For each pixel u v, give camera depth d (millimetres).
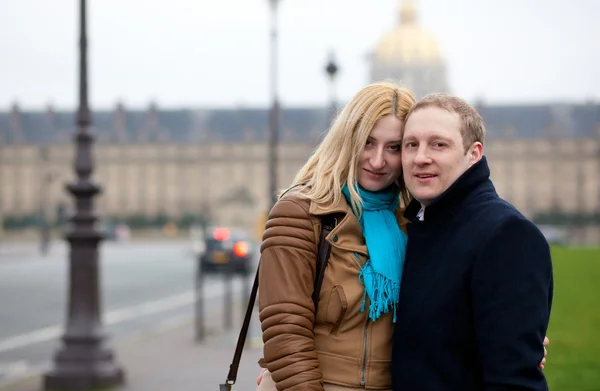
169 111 143000
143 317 21406
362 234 3457
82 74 11383
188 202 138875
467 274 3117
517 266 3039
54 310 22234
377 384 3344
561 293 23156
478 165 3314
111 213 139250
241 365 13086
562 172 133875
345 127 3512
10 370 12906
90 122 11398
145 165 139625
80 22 11523
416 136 3350
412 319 3195
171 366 13047
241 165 138625
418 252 3293
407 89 3641
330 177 3471
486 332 3010
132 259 52250
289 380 3191
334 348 3363
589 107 136750
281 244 3350
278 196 3670
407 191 3770
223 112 142500
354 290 3354
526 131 135250
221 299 26719
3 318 20391
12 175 140125
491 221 3133
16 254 57562
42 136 140750
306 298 3301
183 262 48500
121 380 11266
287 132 138500
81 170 11266
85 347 11039
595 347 12617
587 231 129250
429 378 3139
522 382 2912
